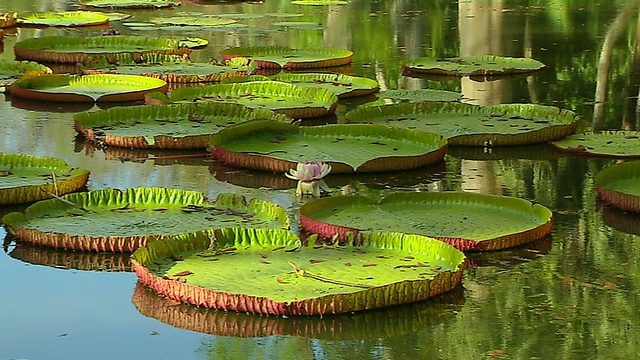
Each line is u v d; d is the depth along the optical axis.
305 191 9.36
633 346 6.12
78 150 11.30
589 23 23.42
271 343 6.17
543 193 9.72
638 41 20.59
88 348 6.17
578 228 8.54
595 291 7.06
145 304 6.80
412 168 10.53
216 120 12.50
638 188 9.42
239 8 28.14
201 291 6.59
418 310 6.66
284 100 14.01
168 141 11.29
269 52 19.27
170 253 7.32
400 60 18.66
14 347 6.21
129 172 10.36
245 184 9.94
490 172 10.50
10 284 7.18
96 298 6.93
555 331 6.36
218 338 6.25
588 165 10.81
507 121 12.59
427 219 8.34
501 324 6.48
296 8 27.73
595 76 16.91
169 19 25.06
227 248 7.47
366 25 23.70
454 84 16.33
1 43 20.44
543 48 19.95
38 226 8.05
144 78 15.32
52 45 19.58
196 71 16.86
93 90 14.88
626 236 8.34
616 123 13.16
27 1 29.48
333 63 18.14
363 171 10.33
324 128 11.41
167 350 6.11
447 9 26.80
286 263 7.15
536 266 7.56
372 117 12.68
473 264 7.58
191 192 8.67
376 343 6.17
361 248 7.50
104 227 8.01
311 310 6.45
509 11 26.05
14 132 12.19
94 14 24.77
